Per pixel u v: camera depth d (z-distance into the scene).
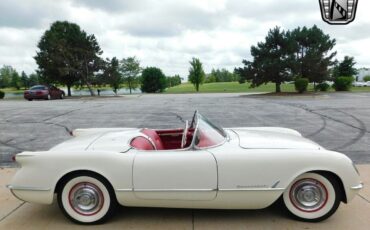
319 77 32.38
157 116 13.96
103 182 3.70
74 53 36.53
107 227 3.72
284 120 12.09
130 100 26.62
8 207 4.31
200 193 3.59
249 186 3.56
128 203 3.72
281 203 3.79
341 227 3.60
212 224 3.71
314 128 10.09
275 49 31.80
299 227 3.61
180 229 3.62
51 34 37.34
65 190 3.76
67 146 4.04
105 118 13.48
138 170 3.60
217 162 3.55
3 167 6.17
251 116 13.47
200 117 4.10
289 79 31.61
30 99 28.59
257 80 32.16
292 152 3.61
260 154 3.59
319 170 3.57
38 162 3.71
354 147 7.32
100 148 3.87
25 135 9.64
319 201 3.69
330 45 31.92
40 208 4.27
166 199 3.64
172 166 3.58
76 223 3.81
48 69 36.75
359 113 13.83
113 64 38.41
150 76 52.12
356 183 3.61
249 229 3.59
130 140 4.04
